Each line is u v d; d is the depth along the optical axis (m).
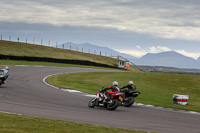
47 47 83.19
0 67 36.56
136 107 15.47
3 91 17.80
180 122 11.30
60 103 14.50
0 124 7.88
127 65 86.44
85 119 10.32
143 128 9.45
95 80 33.59
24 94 17.28
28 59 51.56
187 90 29.11
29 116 9.68
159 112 14.01
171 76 41.50
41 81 27.58
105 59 92.94
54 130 7.64
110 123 9.92
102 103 13.58
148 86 30.53
